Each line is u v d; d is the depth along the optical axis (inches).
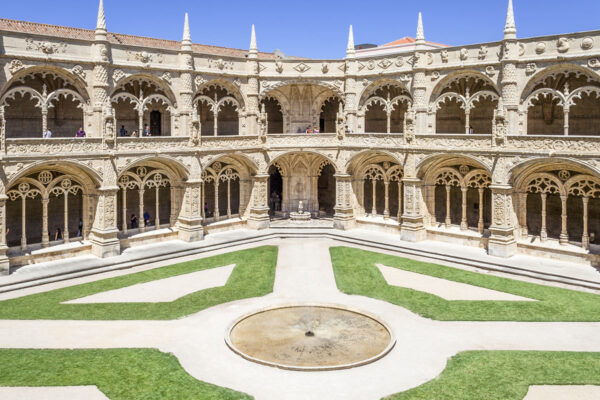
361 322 1023.6
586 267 1363.2
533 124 1732.3
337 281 1300.4
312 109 2000.5
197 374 818.8
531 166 1437.0
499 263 1413.6
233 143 1756.9
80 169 1453.0
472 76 1599.4
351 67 1830.7
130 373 817.5
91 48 1473.9
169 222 1887.3
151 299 1170.6
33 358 866.1
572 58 1401.3
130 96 1555.1
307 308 1095.6
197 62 1681.8
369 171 1861.5
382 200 2046.0
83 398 743.1
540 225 1674.5
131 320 1045.2
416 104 1680.6
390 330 958.4
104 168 1462.8
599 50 1368.1
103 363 850.8
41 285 1273.4
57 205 1665.8
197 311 1095.6
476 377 803.4
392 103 1761.8
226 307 1120.2
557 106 1664.6
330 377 805.2
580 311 1087.6
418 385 779.4
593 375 809.5
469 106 1595.7
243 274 1363.2
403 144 1675.7
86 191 1501.0
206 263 1476.4
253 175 1843.0
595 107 1599.4
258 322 1023.6
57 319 1048.2
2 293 1210.0
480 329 999.0
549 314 1072.2
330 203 2229.3
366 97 1845.5
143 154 1541.6
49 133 1416.1
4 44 1325.0
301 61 1854.1
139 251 1550.2
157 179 1667.1
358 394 754.8
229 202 1877.5
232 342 933.8
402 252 1606.8
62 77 1443.2
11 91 1346.0
